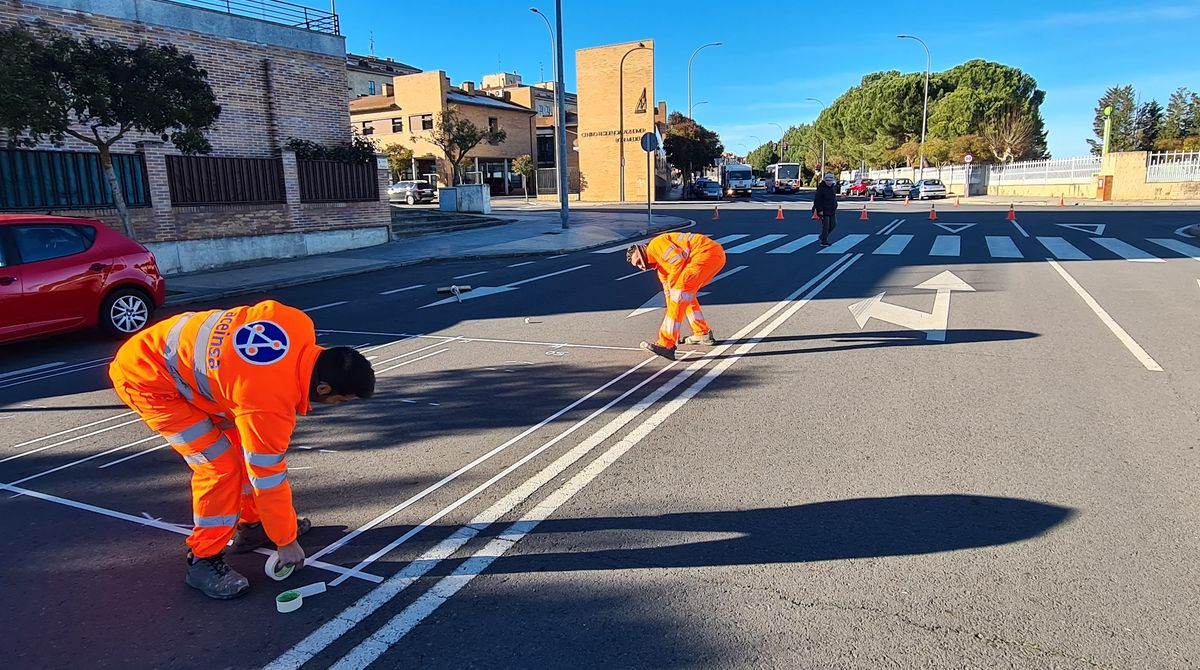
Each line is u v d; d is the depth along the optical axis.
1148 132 59.84
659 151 48.62
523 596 3.16
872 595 3.10
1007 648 2.74
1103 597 3.04
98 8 14.75
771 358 7.04
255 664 2.74
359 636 2.90
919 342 7.53
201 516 3.18
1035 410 5.36
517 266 15.50
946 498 3.96
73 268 8.45
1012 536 3.55
